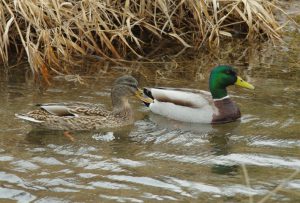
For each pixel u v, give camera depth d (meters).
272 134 14.07
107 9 18.45
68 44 17.89
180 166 12.59
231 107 15.05
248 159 12.88
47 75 17.08
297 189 11.55
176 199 11.21
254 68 17.81
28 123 14.46
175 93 15.33
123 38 18.11
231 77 15.16
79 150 13.31
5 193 11.44
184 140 13.95
